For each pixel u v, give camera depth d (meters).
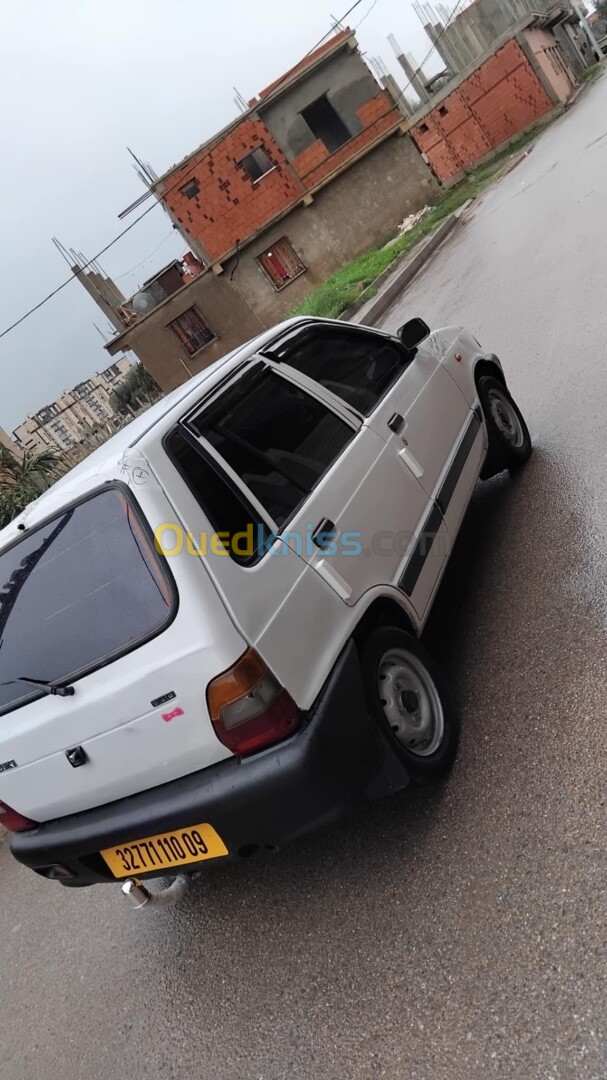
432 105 30.89
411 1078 2.20
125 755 2.67
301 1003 2.65
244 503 2.80
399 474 3.63
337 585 2.90
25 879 4.77
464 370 4.84
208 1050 2.73
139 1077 2.80
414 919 2.64
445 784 3.07
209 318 27.61
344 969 2.66
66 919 4.08
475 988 2.31
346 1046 2.41
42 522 2.96
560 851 2.51
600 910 2.27
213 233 26.80
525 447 5.20
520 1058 2.06
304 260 27.23
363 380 3.93
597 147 15.60
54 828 2.98
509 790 2.85
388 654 3.04
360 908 2.83
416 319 4.34
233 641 2.44
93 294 29.80
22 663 2.87
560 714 3.03
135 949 3.47
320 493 3.12
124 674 2.57
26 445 11.21
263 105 25.69
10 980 3.81
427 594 3.53
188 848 2.71
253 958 2.96
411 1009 2.38
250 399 3.21
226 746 2.50
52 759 2.84
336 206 26.78
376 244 27.12
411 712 3.07
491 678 3.46
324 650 2.71
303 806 2.52
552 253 10.16
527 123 29.81
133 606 2.60
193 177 26.14
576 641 3.35
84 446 21.20
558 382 6.18
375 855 2.98
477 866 2.66
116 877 2.99
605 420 5.10
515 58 28.78
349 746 2.62
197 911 3.38
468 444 4.46
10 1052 3.32
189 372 28.17
